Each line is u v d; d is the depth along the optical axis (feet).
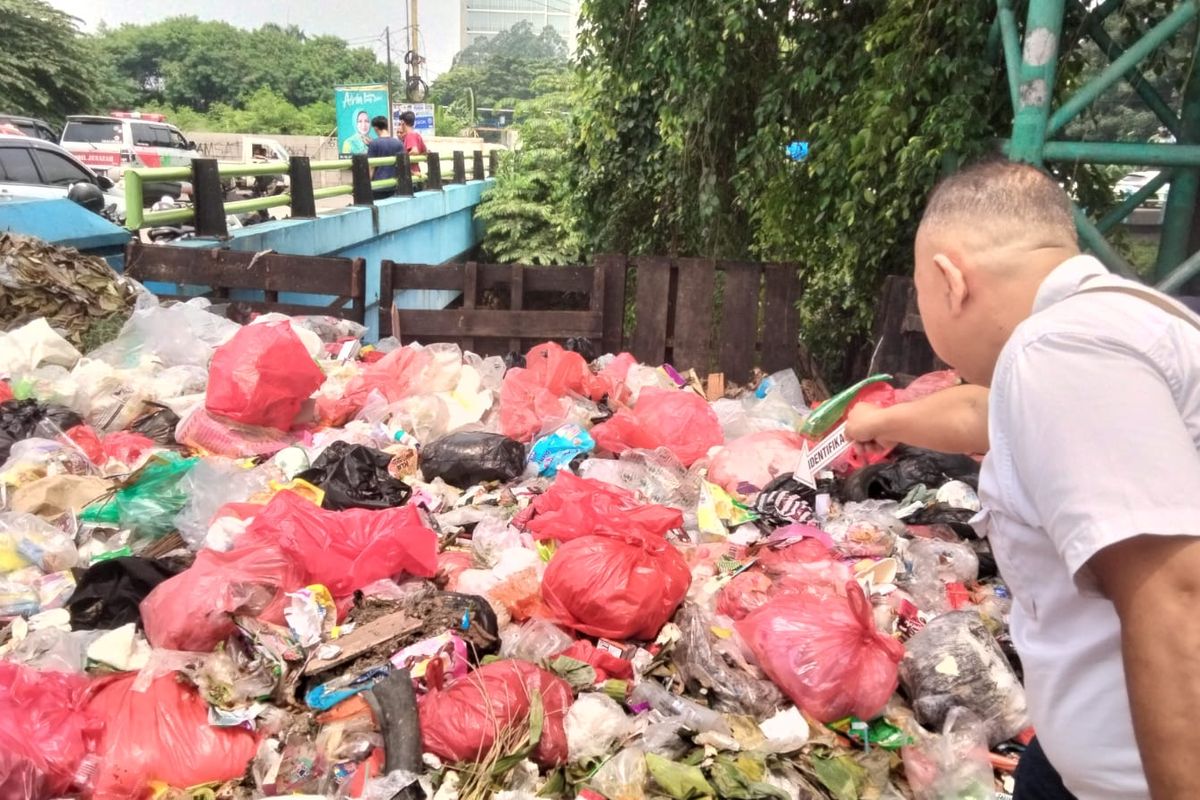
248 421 14.60
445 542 12.11
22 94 108.17
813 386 20.61
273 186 40.37
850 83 19.84
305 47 235.81
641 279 21.33
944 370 16.71
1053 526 3.52
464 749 7.77
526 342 21.89
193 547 11.30
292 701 8.53
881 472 14.12
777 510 12.86
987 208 4.42
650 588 9.52
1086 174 16.99
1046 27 13.69
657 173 26.50
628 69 23.50
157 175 22.29
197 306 20.27
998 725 8.64
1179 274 13.73
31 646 8.66
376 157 38.65
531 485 13.94
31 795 7.06
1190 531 3.16
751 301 21.07
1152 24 16.11
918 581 11.03
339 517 10.43
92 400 15.47
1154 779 3.30
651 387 17.69
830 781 7.99
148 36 217.97
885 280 18.88
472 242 52.60
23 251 18.62
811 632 8.81
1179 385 3.62
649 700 8.80
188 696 8.21
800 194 21.43
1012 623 4.78
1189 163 13.85
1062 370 3.60
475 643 9.25
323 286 21.74
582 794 7.52
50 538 10.95
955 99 16.74
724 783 7.70
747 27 20.53
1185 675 3.15
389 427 15.67
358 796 7.31
